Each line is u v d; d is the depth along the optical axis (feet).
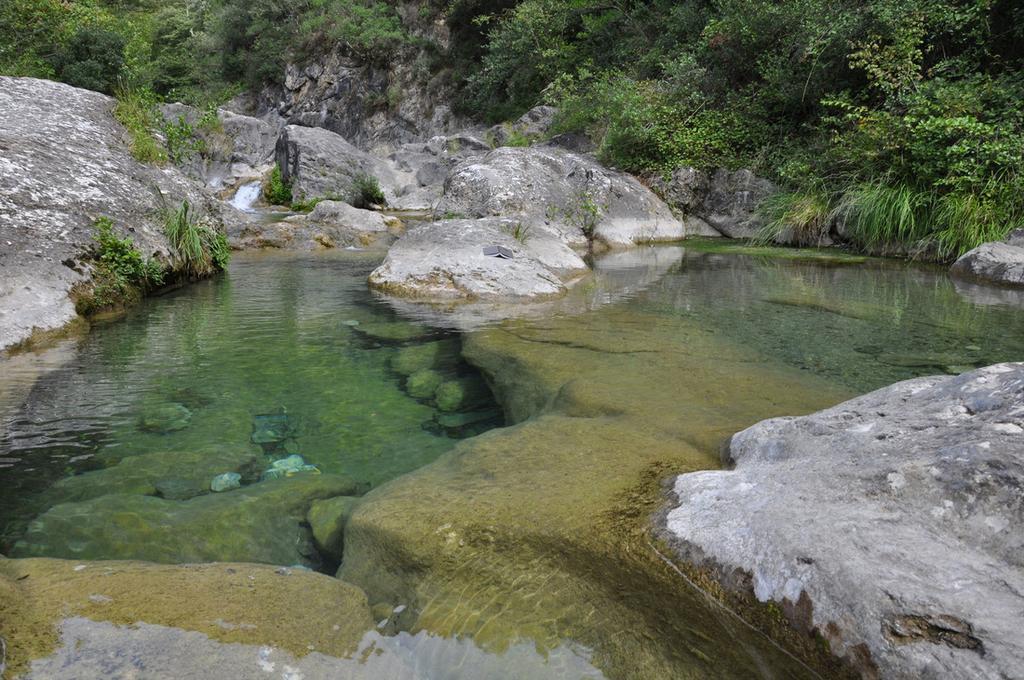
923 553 4.37
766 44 39.63
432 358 12.83
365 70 94.12
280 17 104.32
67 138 21.30
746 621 4.55
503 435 8.36
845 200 29.12
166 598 5.03
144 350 13.10
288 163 55.88
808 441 6.39
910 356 12.05
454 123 81.25
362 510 6.53
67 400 10.31
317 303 17.94
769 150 36.86
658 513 5.75
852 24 32.35
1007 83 27.40
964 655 3.67
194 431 9.29
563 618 4.87
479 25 78.79
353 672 4.42
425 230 23.27
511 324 15.16
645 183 38.55
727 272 23.12
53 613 4.72
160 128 27.09
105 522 6.79
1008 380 6.15
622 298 18.35
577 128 46.85
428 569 5.60
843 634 4.05
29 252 15.30
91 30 74.38
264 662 4.41
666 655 4.41
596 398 9.66
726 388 10.11
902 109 28.32
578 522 5.86
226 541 6.61
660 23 52.70
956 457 5.01
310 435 9.33
